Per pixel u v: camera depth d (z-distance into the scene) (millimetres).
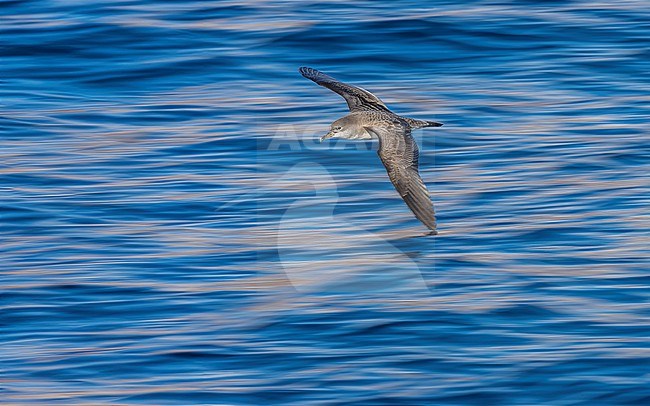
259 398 35812
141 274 45906
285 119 66875
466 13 85562
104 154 62188
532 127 65188
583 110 68188
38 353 39344
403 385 36531
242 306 42531
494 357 38344
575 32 82500
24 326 41500
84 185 57312
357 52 78812
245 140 63562
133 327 41188
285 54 78625
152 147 63094
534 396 35906
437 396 35875
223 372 37688
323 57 78188
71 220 52469
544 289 43906
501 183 56500
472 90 72000
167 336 40344
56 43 81062
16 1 90500
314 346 39375
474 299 42812
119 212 53438
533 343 39438
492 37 81312
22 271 46406
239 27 83438
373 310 41500
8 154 62375
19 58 79125
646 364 37719
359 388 36344
